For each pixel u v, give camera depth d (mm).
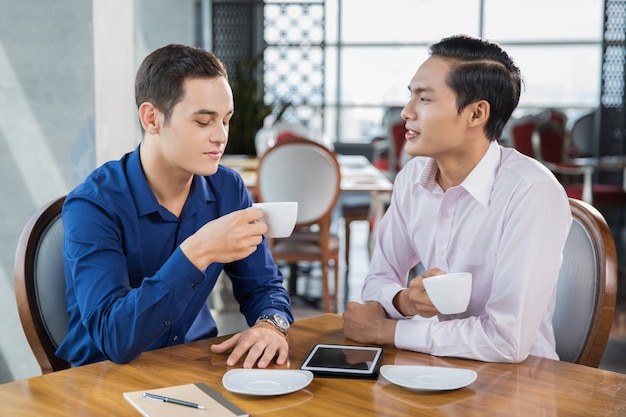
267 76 9758
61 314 1490
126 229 1407
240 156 5562
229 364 1192
